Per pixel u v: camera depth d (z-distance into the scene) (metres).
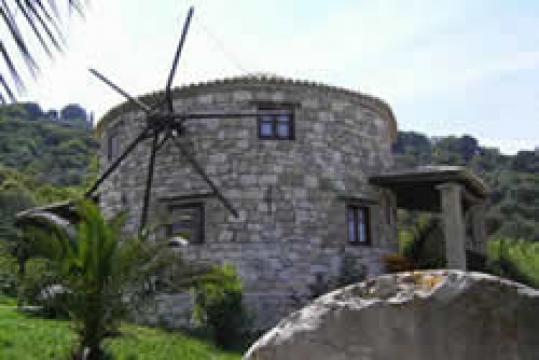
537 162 55.22
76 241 9.12
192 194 17.05
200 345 12.28
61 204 17.69
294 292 16.41
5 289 16.06
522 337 3.07
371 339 3.22
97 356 9.16
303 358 3.27
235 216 16.02
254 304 16.08
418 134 65.31
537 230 39.56
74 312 9.07
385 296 3.29
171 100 17.44
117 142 19.42
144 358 9.84
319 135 17.70
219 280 10.46
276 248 16.58
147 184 16.62
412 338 3.17
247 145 17.12
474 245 20.25
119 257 9.13
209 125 17.41
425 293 3.21
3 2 1.84
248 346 13.54
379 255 18.11
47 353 9.16
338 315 3.29
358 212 18.14
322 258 16.92
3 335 9.64
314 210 17.14
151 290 9.62
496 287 3.15
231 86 17.44
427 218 23.20
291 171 17.16
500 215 40.91
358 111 18.73
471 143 63.19
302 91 17.77
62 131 57.94
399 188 18.94
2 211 28.69
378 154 19.14
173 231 17.06
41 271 9.64
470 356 3.09
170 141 17.75
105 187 19.42
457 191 16.89
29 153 52.00
